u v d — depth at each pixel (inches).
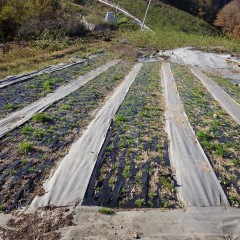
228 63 1157.1
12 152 371.2
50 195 300.4
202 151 410.3
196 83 815.1
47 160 360.5
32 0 1449.3
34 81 671.1
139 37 1499.8
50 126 450.0
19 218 271.9
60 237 253.0
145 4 2442.2
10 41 1222.9
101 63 979.9
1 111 486.9
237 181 353.1
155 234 264.1
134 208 295.3
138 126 478.6
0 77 689.0
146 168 360.2
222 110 601.0
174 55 1227.2
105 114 516.4
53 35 1295.5
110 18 1952.5
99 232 261.4
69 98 581.9
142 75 858.1
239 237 269.3
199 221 282.8
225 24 2327.8
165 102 617.6
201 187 333.1
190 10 2775.6
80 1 2292.1
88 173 337.4
